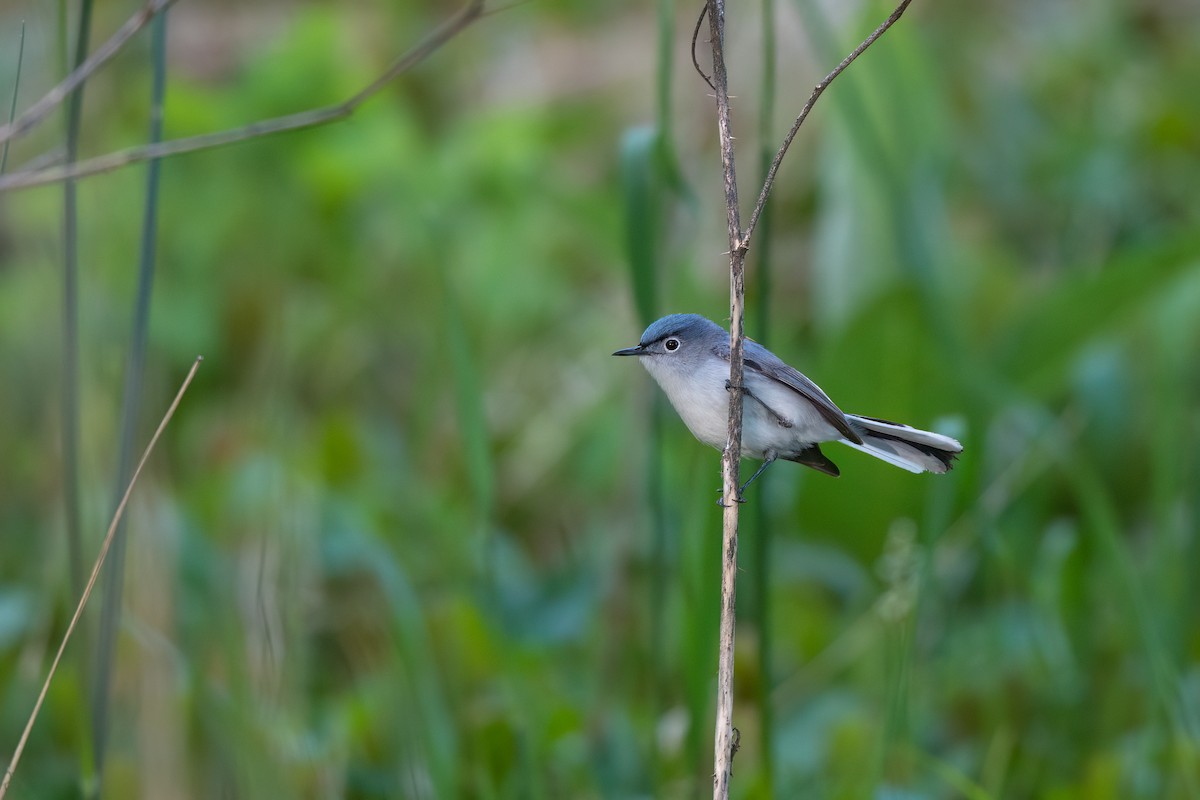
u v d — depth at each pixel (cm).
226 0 1816
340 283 1452
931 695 985
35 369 1215
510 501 1295
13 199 1296
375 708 935
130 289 1089
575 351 1392
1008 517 1146
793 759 928
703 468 785
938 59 1648
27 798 832
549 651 1025
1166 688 838
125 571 806
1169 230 1434
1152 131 1548
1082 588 1060
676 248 1194
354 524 1034
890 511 1180
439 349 1267
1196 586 1032
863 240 1281
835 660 1004
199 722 818
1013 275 1386
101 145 995
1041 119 1627
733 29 1549
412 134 1507
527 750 811
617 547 1102
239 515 1029
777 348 1302
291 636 831
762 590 767
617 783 890
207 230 1440
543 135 1505
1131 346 1303
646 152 755
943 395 1142
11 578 1106
